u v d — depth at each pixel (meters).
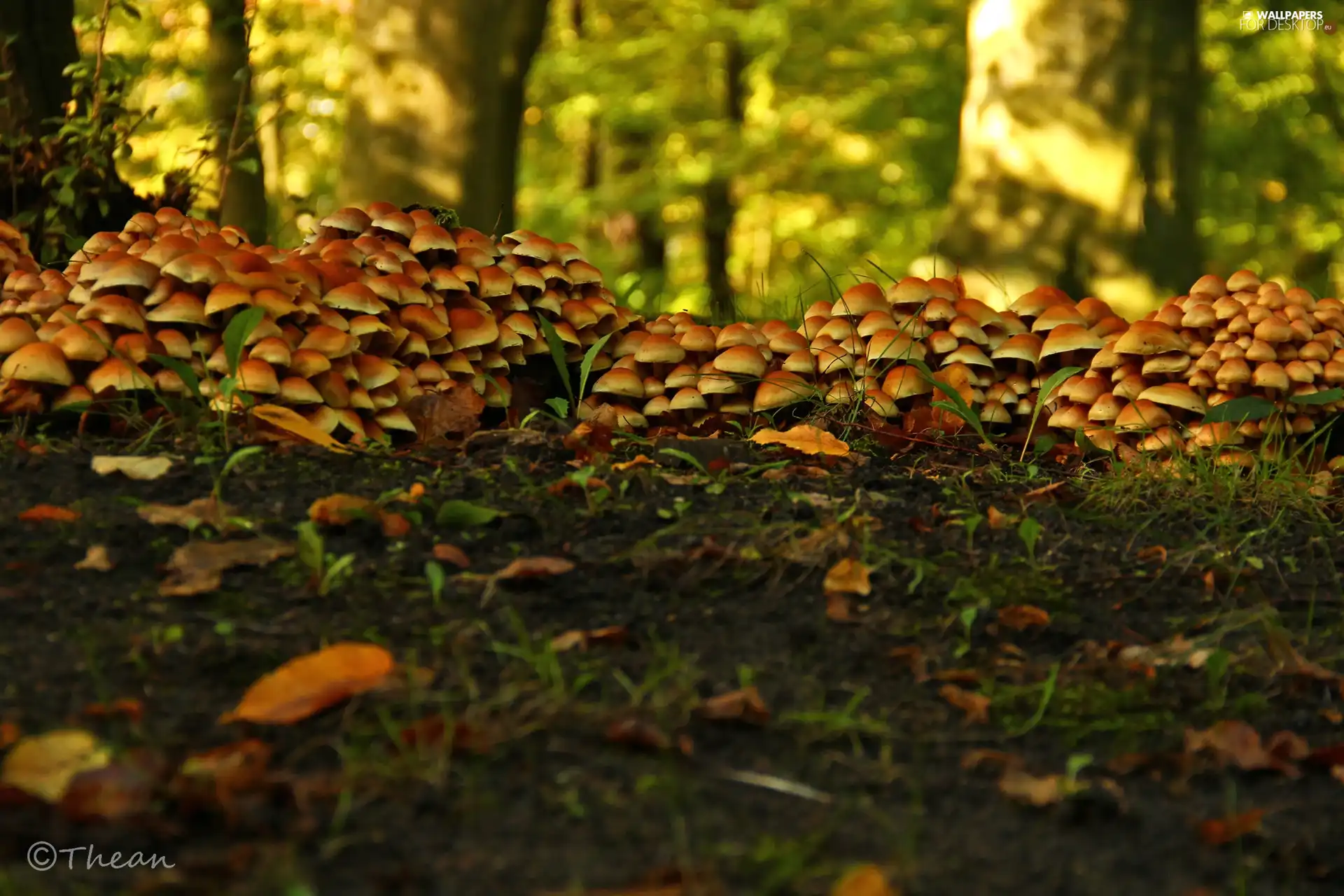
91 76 2.77
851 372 2.46
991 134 3.04
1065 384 2.47
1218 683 1.94
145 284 2.22
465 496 2.09
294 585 1.95
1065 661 1.95
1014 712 1.89
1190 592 2.06
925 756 1.84
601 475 2.15
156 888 1.44
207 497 2.05
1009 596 2.01
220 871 1.48
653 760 1.80
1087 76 2.98
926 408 2.44
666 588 1.99
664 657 1.90
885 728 1.85
